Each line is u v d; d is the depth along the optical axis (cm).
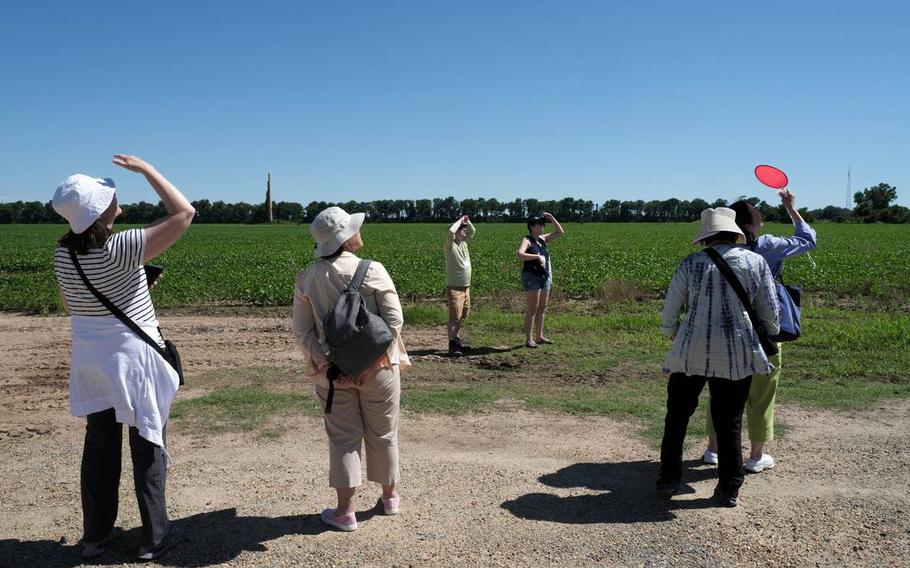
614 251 3269
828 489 436
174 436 539
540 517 396
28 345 950
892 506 410
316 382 385
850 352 837
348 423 378
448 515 399
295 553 354
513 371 780
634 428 562
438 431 554
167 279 1709
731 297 401
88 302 332
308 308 383
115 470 350
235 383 718
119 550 359
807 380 713
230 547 361
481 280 1666
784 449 508
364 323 359
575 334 998
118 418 335
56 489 438
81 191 321
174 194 338
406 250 3722
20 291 1504
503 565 344
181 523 388
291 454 500
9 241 4953
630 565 344
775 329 410
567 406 622
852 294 1489
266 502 417
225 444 521
